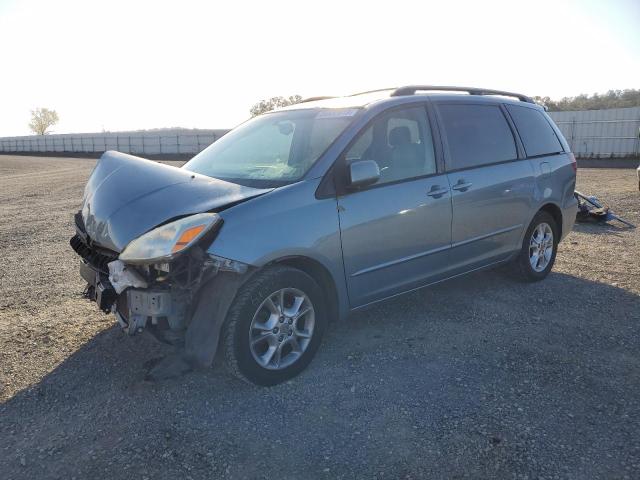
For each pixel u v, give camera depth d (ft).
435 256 13.58
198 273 9.95
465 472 8.23
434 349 12.57
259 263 10.15
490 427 9.38
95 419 9.88
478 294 16.33
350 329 13.82
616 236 24.35
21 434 9.46
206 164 13.82
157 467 8.47
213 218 9.83
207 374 11.50
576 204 18.67
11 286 18.19
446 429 9.36
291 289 10.88
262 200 10.54
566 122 94.17
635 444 8.82
